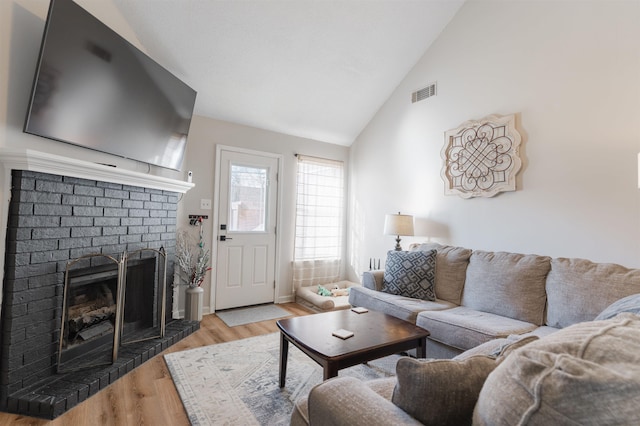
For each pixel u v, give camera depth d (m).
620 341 0.61
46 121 1.90
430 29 3.50
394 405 0.87
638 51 2.20
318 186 4.59
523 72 2.81
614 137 2.29
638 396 0.49
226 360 2.47
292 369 2.34
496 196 2.98
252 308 3.93
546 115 2.65
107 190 2.41
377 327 2.02
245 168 4.00
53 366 2.04
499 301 2.39
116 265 2.48
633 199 2.20
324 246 4.62
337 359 1.58
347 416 0.84
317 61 3.44
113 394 1.97
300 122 4.19
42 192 1.93
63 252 2.07
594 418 0.51
